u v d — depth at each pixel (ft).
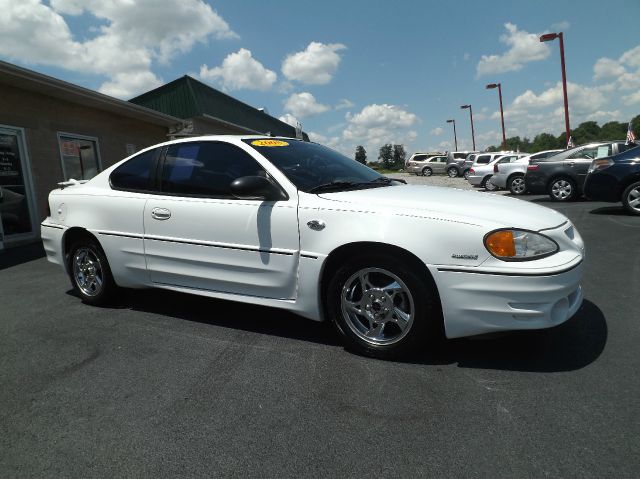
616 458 5.98
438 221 8.46
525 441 6.41
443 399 7.61
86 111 34.17
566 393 7.61
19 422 7.39
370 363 9.07
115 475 6.07
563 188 36.91
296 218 9.60
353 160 13.34
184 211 11.10
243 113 72.69
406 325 8.87
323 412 7.37
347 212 9.14
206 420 7.28
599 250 18.11
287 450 6.45
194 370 9.04
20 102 28.09
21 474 6.15
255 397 7.92
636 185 25.81
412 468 5.98
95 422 7.32
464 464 6.00
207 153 11.30
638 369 8.32
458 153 99.91
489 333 8.44
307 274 9.57
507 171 48.49
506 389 7.82
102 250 12.92
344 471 5.98
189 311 12.71
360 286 9.45
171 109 55.57
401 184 12.13
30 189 28.55
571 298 8.89
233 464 6.20
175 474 6.05
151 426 7.16
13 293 15.44
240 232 10.28
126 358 9.70
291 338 10.51
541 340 9.74
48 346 10.52
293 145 11.96
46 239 14.19
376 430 6.83
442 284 8.38
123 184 12.60
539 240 8.27
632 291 12.87
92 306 13.58
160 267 11.69
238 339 10.55
